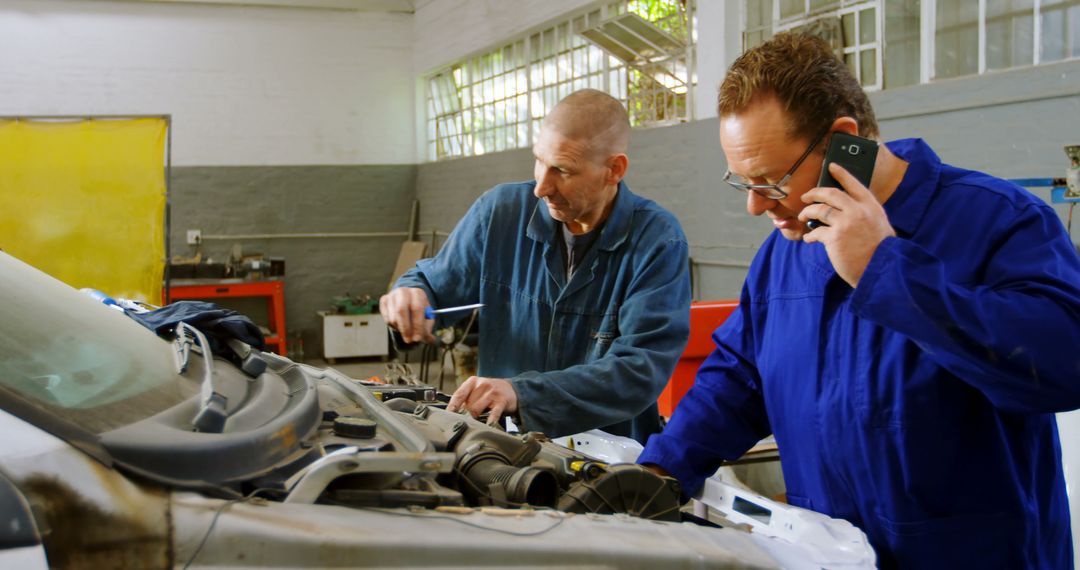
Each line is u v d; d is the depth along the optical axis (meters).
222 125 8.36
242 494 0.89
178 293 7.50
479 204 2.04
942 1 3.73
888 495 1.23
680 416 1.50
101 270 5.68
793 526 1.18
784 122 1.11
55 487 0.76
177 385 1.09
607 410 1.66
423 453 0.96
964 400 1.18
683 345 1.82
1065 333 1.00
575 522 1.00
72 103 7.91
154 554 0.78
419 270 2.03
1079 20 3.21
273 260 7.79
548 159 1.75
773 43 1.17
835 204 1.07
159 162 5.72
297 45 8.51
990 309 1.01
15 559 0.72
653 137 5.48
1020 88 3.35
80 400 0.91
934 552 1.22
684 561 0.96
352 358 8.55
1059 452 1.29
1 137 5.51
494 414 1.50
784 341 1.37
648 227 1.89
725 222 4.89
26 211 5.57
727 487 1.36
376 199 8.91
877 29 4.07
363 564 0.82
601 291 1.92
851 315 1.27
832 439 1.28
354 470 0.91
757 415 1.53
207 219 8.42
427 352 6.44
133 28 8.02
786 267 1.40
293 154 8.60
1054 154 3.24
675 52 5.37
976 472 1.20
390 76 8.84
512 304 2.00
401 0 8.73
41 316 1.09
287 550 0.80
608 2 5.96
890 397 1.21
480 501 1.13
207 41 8.23
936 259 1.04
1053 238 1.11
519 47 7.26
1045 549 1.25
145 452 0.83
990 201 1.16
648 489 1.23
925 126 3.76
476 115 8.08
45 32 7.78
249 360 1.31
